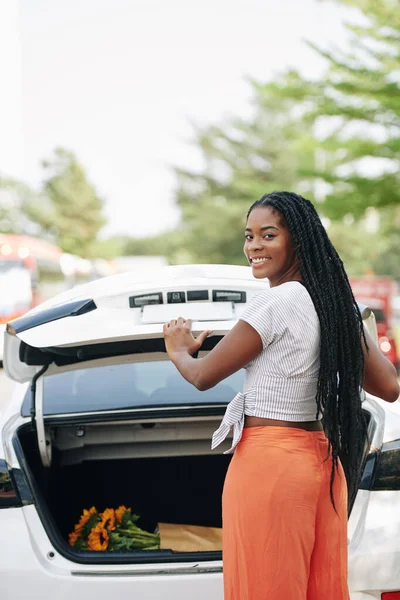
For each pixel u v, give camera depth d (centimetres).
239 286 265
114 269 3912
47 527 251
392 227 2428
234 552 210
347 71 1345
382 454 253
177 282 268
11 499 253
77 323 255
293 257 218
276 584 203
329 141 1434
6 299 1580
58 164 5538
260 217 217
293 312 206
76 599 239
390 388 226
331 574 212
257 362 211
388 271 4103
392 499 248
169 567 241
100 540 308
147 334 247
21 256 1609
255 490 205
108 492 376
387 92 1328
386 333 1172
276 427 207
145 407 300
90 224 5469
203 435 340
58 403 305
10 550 243
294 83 1392
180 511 375
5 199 5456
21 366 295
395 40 1312
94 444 345
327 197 1446
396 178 1412
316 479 206
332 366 206
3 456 260
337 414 208
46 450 303
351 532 242
